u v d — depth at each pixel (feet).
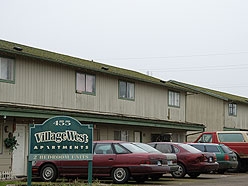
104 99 96.53
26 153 76.64
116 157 62.64
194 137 141.90
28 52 79.30
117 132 98.53
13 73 75.66
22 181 65.31
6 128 72.84
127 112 103.19
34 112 72.18
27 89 78.33
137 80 106.63
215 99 147.95
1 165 71.61
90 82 93.15
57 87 84.84
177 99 123.54
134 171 61.57
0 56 73.46
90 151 45.73
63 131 45.80
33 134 45.78
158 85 114.93
